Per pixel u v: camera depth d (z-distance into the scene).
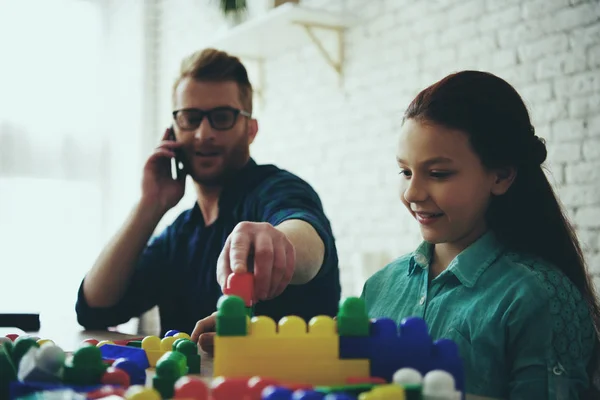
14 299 3.59
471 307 0.84
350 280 2.52
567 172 1.84
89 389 0.50
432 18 2.22
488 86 0.87
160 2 3.82
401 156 0.85
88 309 1.40
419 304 0.92
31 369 0.52
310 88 2.73
